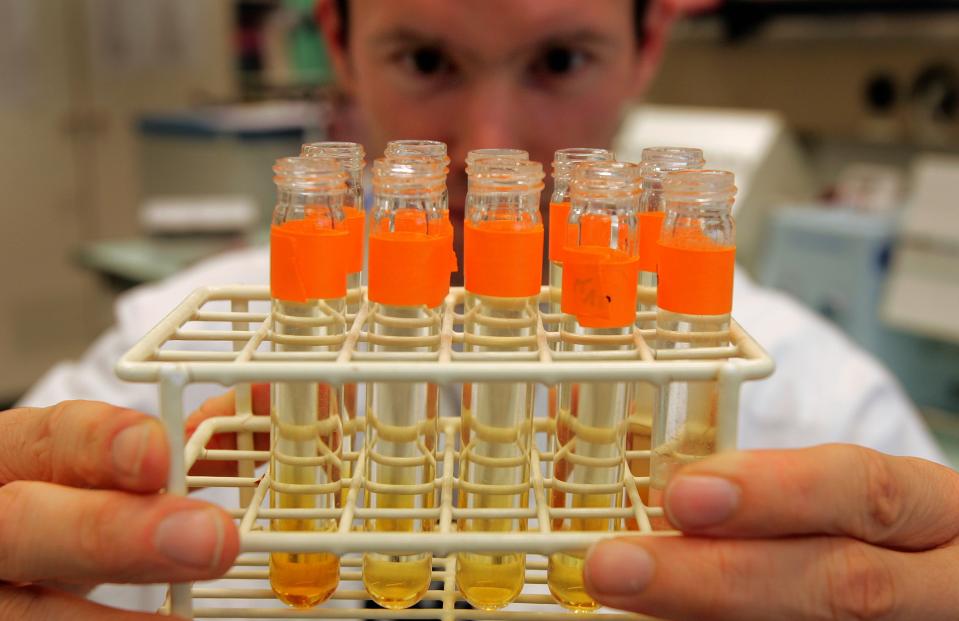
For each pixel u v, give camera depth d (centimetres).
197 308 29
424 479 27
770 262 112
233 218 135
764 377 24
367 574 27
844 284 104
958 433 91
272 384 26
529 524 32
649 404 29
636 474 29
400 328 26
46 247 202
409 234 26
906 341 102
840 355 66
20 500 25
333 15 59
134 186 209
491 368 24
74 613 26
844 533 26
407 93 50
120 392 61
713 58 129
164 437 25
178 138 143
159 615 25
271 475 27
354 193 29
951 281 94
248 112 146
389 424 26
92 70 198
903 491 27
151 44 202
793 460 25
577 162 28
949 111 108
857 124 116
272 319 27
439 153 28
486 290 26
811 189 128
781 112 123
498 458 27
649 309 29
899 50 110
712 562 25
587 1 47
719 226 25
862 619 25
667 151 30
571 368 24
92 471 25
